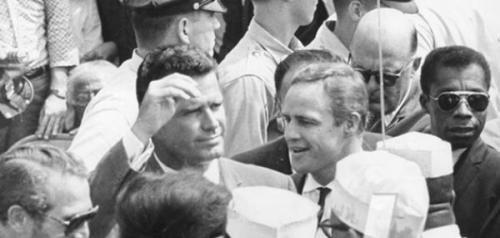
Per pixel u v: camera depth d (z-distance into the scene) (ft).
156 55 20.80
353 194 16.76
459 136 22.07
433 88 22.20
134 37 31.65
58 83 30.25
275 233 16.93
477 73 22.07
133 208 15.88
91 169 22.53
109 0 31.71
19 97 27.37
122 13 31.48
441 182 18.11
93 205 19.57
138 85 20.92
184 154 20.39
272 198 17.21
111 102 23.13
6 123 27.89
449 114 22.11
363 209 16.69
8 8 29.89
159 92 20.04
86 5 31.48
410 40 23.62
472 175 21.85
